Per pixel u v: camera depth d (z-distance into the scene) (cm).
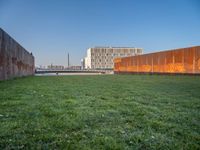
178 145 310
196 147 303
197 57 2822
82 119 444
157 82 1706
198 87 1205
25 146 301
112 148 295
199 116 484
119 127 394
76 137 336
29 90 1003
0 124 396
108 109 551
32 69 4259
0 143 309
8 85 1310
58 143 310
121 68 5253
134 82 1739
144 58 4162
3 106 573
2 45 1736
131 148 299
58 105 598
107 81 1928
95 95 843
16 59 2366
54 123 407
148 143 317
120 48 11231
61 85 1381
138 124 413
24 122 414
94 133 358
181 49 3131
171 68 3366
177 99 737
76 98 746
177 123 427
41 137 331
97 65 10962
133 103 646
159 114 501
